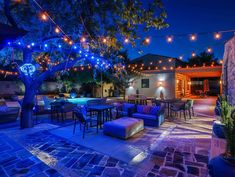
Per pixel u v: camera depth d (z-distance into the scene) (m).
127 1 4.30
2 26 2.53
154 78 17.94
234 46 5.58
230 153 2.55
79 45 6.28
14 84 19.25
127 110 7.43
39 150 4.36
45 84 21.42
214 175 2.50
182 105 8.14
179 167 3.47
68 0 4.98
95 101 9.11
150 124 6.74
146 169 3.40
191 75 22.48
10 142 4.95
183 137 5.38
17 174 3.23
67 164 3.62
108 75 17.27
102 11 4.74
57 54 7.80
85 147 4.55
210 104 14.27
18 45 5.79
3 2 4.79
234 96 5.59
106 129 5.56
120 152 4.22
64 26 5.73
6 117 7.36
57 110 7.99
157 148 4.48
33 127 6.68
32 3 4.87
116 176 3.15
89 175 3.19
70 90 21.22
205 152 4.20
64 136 5.51
